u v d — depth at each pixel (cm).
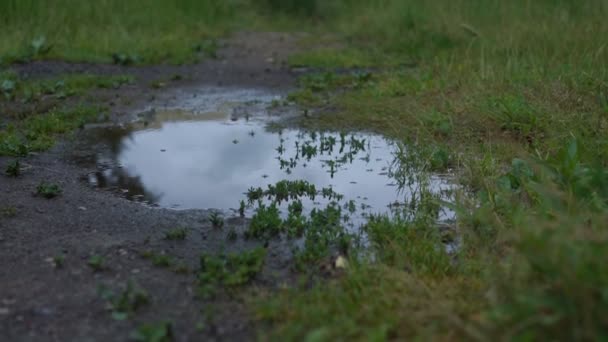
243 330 305
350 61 968
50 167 540
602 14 873
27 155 564
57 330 305
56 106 722
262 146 604
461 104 630
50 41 963
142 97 793
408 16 1089
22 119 673
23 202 459
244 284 346
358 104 716
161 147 603
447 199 457
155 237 408
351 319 297
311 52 1041
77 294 336
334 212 438
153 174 530
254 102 773
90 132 647
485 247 369
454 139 570
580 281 259
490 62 758
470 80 696
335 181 512
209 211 454
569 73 651
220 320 313
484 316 280
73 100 754
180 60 980
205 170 541
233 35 1245
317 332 278
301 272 361
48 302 328
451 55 869
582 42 753
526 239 285
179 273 360
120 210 452
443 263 353
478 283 328
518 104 594
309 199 475
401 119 652
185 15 1250
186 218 440
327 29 1320
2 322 310
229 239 406
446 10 1060
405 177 516
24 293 336
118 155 579
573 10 932
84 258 377
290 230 411
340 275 355
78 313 318
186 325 309
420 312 296
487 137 574
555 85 632
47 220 430
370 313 301
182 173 534
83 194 481
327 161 557
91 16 1077
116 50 980
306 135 636
